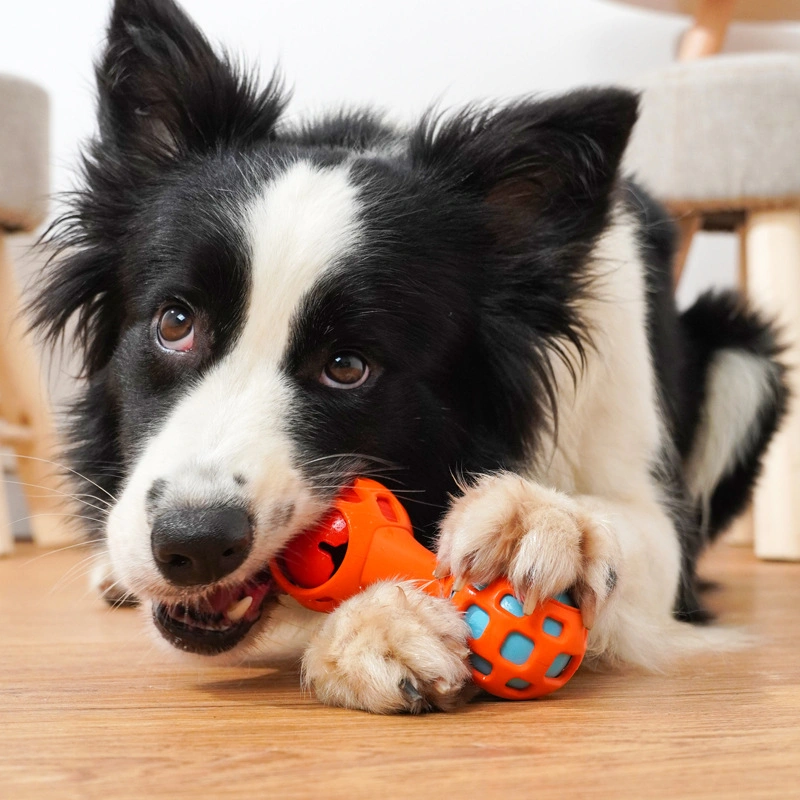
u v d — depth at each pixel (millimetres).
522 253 1926
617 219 2158
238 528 1434
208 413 1574
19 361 3990
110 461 2033
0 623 2256
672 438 2473
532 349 1922
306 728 1278
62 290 2066
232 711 1381
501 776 1067
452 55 4859
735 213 3801
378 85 4820
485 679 1387
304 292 1646
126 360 1800
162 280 1725
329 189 1764
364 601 1413
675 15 4801
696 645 1936
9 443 4117
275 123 2062
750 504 3172
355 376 1688
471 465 1864
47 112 3846
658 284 2488
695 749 1174
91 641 2006
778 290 3586
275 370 1647
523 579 1353
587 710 1378
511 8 4867
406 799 992
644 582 1907
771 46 5184
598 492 2105
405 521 1576
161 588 1465
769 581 3072
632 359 2180
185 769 1100
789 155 3447
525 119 1877
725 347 2906
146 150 2006
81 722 1323
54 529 4215
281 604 1659
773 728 1276
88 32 4605
